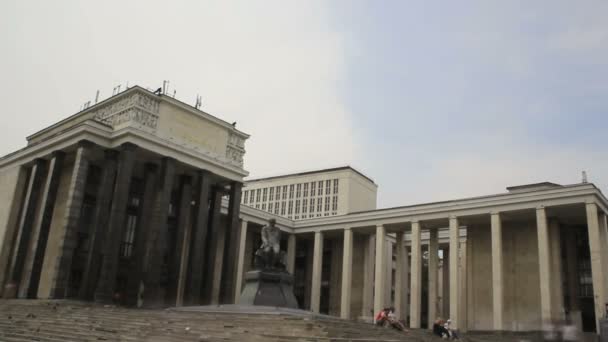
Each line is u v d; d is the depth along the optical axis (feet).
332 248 265.54
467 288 212.43
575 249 202.59
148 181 178.81
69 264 151.02
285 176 391.24
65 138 168.45
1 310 130.41
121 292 180.14
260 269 123.13
